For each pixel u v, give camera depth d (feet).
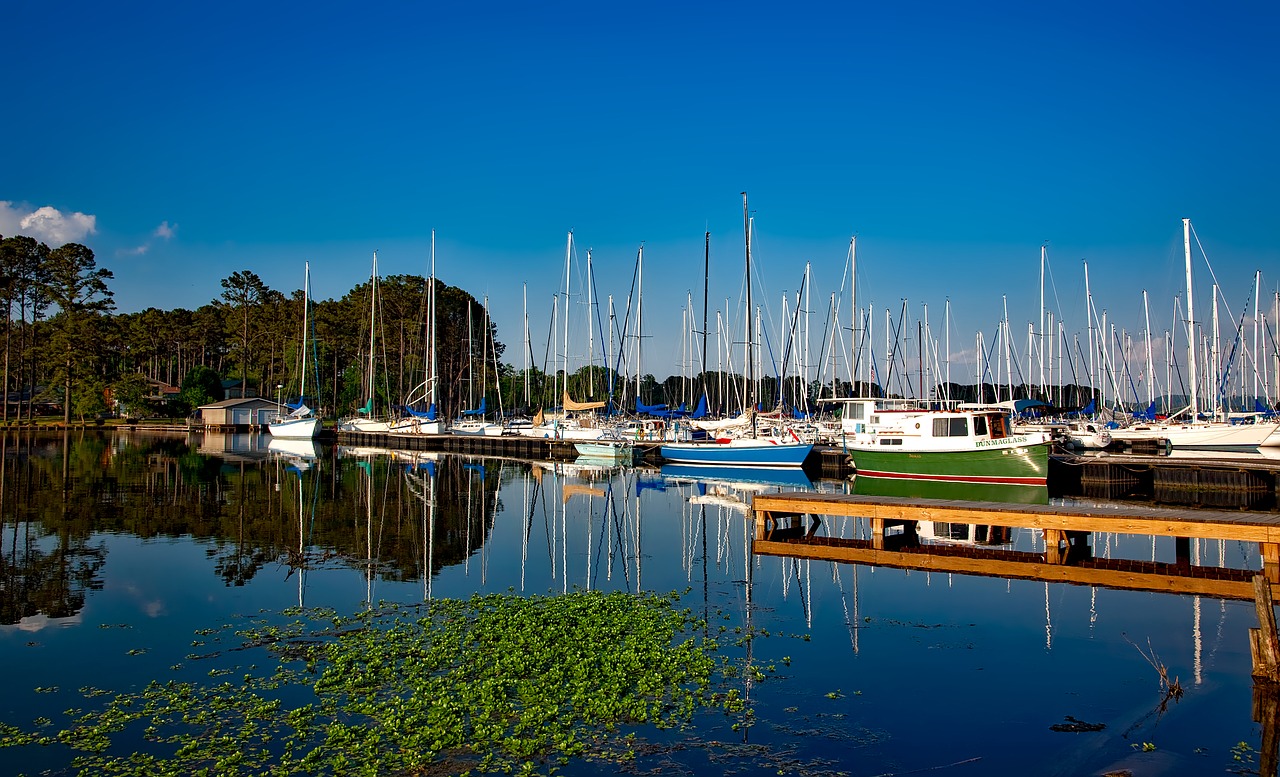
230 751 32.71
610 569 68.13
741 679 41.24
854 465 139.44
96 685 39.83
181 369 413.39
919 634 48.98
